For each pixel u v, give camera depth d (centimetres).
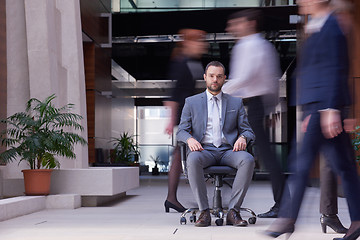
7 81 627
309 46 253
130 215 470
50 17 632
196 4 1419
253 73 436
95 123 1036
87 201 579
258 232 339
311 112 248
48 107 551
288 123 1557
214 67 390
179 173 498
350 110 249
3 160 526
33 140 518
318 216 436
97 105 1059
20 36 632
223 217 397
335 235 323
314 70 249
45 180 542
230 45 1574
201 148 372
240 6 1376
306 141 251
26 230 364
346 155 252
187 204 598
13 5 632
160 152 2291
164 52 1658
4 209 431
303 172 253
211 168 377
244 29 439
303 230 348
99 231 357
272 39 1389
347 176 255
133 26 1355
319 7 253
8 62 629
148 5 1424
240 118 390
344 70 246
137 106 2536
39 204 520
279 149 1575
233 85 442
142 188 993
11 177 609
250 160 370
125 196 755
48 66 615
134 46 1584
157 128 2611
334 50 245
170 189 498
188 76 497
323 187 334
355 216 257
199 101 389
